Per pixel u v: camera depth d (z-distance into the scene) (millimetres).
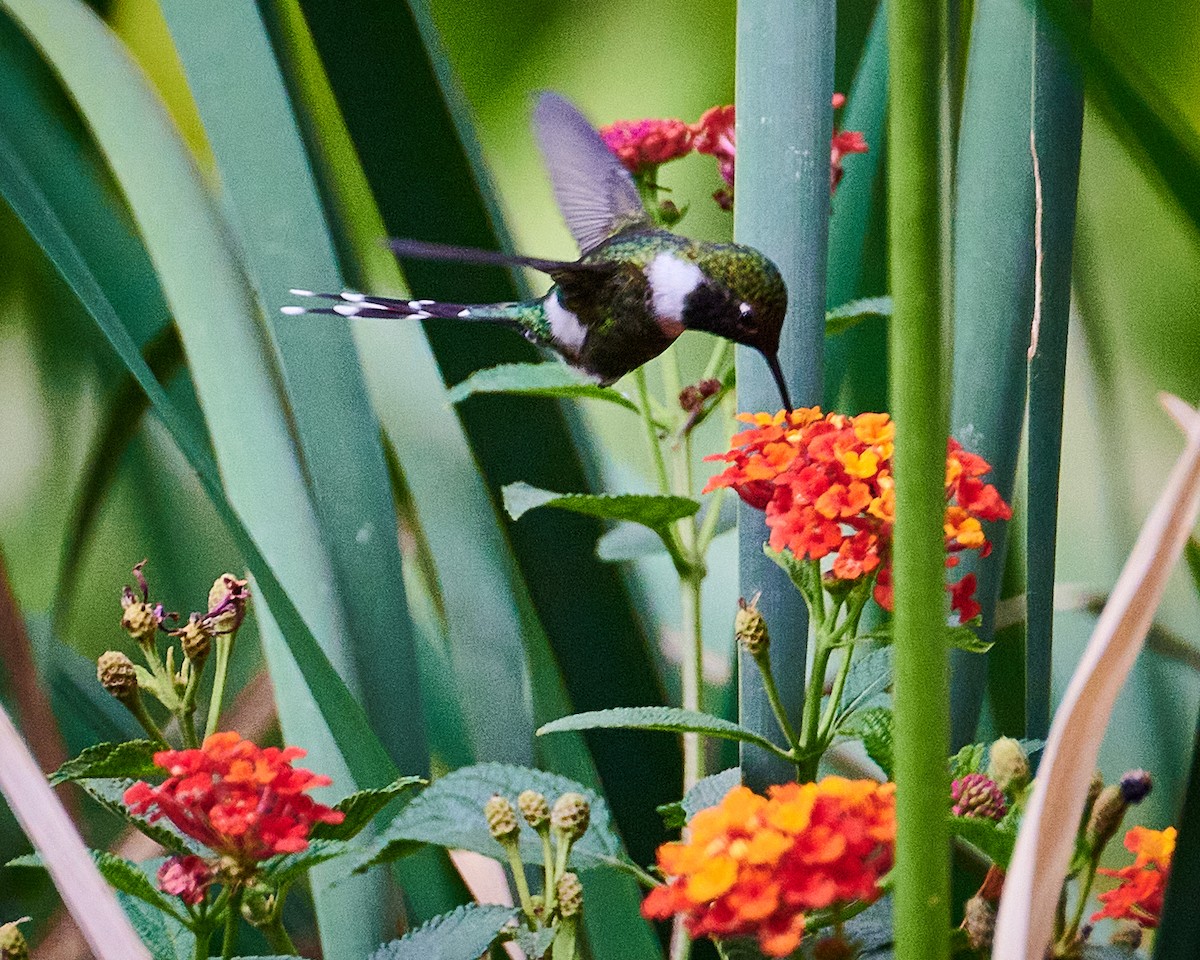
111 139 2514
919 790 2338
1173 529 2348
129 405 2564
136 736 2566
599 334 2508
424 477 2533
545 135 2555
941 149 2332
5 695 2551
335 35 2512
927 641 2338
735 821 2377
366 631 2492
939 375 2336
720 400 2531
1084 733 2348
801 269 2467
